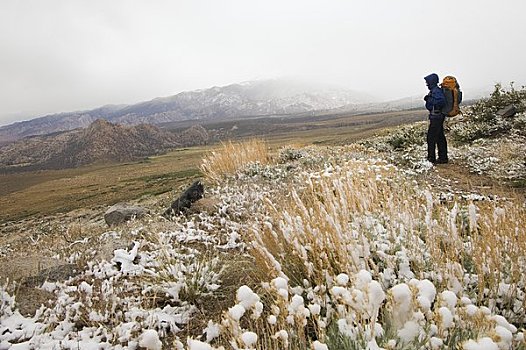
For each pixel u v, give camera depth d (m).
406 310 1.65
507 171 7.41
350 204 3.70
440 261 2.59
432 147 8.74
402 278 2.59
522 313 2.23
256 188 7.30
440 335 1.57
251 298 1.79
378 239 3.10
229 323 1.72
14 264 4.70
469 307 1.69
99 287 3.83
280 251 3.39
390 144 13.20
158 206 9.45
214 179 9.28
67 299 3.59
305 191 5.09
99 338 2.97
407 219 3.32
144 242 5.13
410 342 1.68
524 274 2.51
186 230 5.51
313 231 3.05
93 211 19.75
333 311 2.38
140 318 3.20
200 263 4.03
